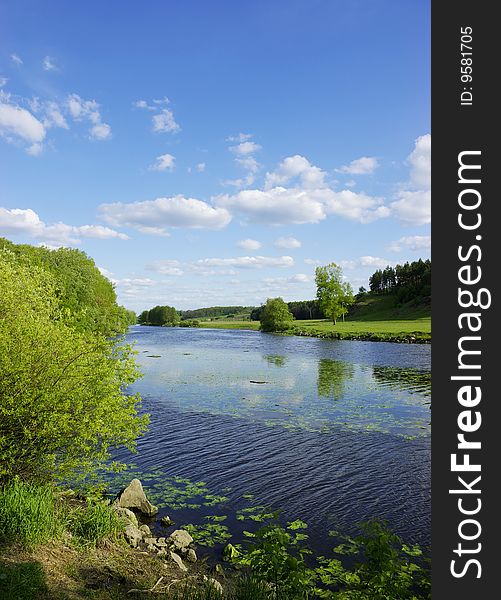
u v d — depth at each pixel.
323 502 13.80
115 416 10.93
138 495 13.18
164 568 9.48
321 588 9.33
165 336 107.62
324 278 109.25
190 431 21.66
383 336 76.44
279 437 20.58
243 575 9.76
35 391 10.07
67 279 42.69
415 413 25.03
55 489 11.70
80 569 8.43
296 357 54.25
